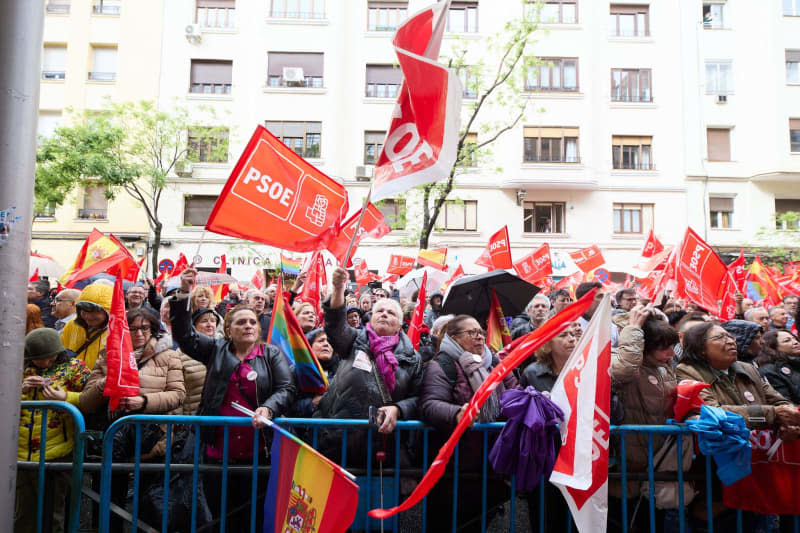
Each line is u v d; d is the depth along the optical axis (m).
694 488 3.61
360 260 13.89
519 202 21.86
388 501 3.51
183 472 3.33
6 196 2.67
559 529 3.63
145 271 21.14
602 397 3.06
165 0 22.28
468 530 3.56
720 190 22.27
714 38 22.75
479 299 4.56
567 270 21.64
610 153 22.31
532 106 21.97
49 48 22.19
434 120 3.24
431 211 21.30
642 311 3.67
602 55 22.62
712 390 3.79
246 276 21.09
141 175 18.48
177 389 4.00
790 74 22.38
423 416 3.44
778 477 3.44
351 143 22.38
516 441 3.19
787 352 4.56
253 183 3.84
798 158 21.77
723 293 6.76
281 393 3.58
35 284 7.38
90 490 3.37
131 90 21.91
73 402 3.72
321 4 22.61
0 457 2.63
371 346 3.71
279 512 3.17
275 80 22.41
